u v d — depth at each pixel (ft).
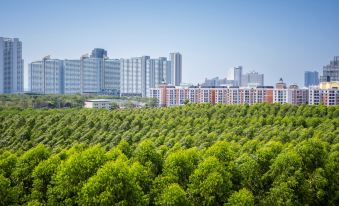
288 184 231.91
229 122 444.55
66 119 480.23
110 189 202.59
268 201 229.25
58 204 215.92
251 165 243.60
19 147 411.75
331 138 344.08
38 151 246.06
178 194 207.10
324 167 250.16
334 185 249.14
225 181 222.89
